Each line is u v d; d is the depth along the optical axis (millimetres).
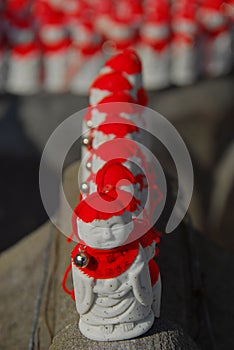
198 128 1532
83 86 1601
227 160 1513
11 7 1571
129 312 570
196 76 1644
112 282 557
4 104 1577
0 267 893
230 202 1473
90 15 1575
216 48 1654
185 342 598
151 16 1576
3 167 1505
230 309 849
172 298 752
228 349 808
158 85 1606
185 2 1595
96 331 575
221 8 1631
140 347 572
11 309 841
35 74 1609
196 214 1446
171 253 811
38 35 1594
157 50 1588
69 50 1594
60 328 680
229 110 1560
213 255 917
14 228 1392
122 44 1579
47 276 790
